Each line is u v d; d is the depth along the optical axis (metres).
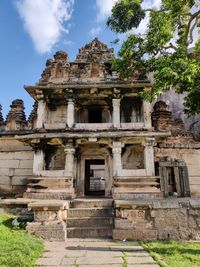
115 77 16.39
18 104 18.34
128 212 10.27
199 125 23.66
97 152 16.38
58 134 14.50
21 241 7.64
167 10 11.98
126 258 6.74
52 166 16.14
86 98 16.66
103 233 10.13
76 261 6.48
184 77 8.83
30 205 9.82
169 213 10.23
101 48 18.73
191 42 13.48
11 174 16.94
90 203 12.34
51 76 16.78
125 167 15.84
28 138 14.62
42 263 6.30
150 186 13.77
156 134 14.21
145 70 12.74
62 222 9.71
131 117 16.75
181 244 8.60
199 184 16.09
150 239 9.65
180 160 15.57
